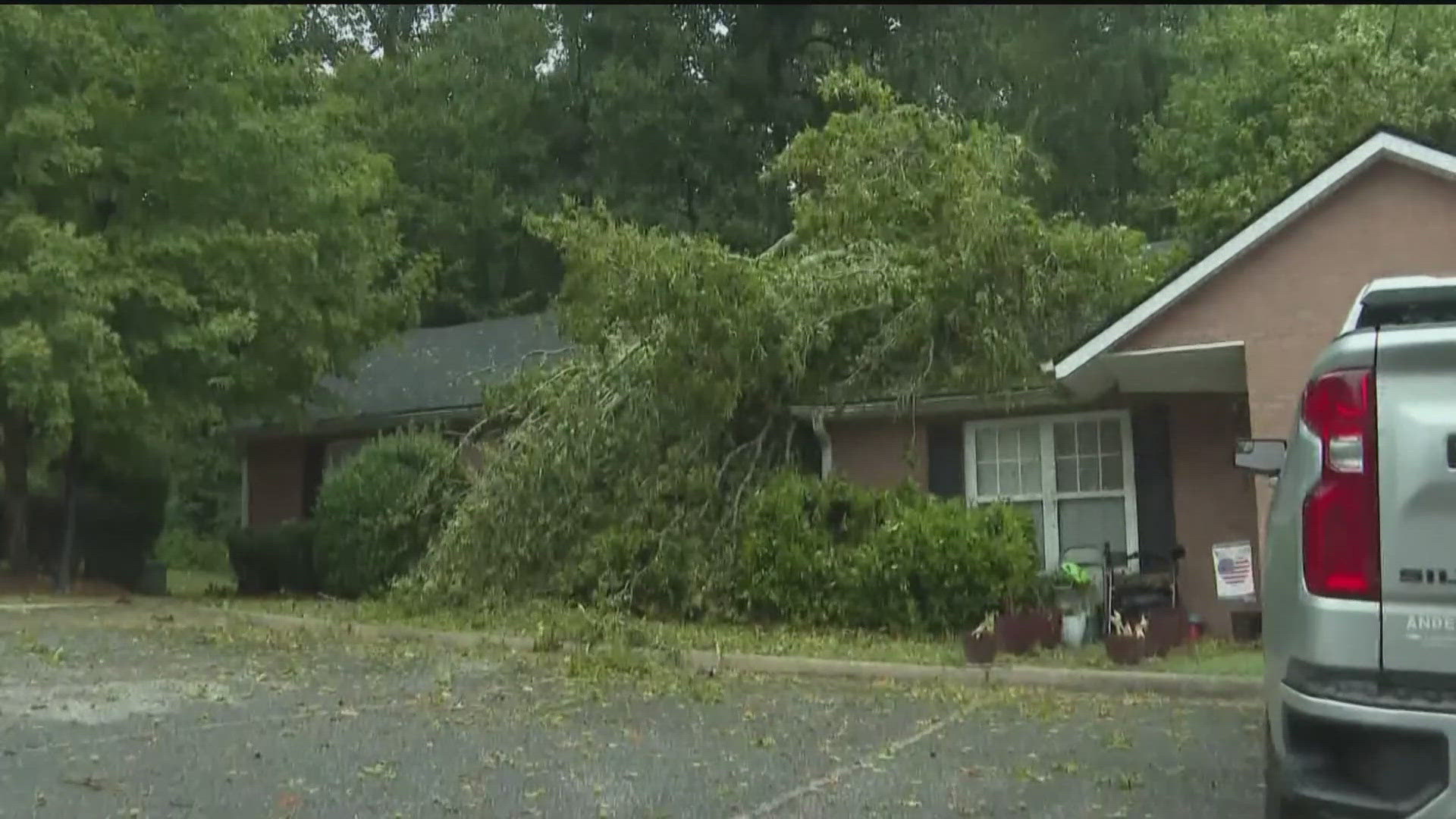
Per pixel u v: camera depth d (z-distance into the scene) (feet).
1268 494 53.21
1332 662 18.29
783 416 65.41
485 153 155.84
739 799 30.04
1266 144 105.09
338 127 97.45
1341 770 18.33
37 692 42.14
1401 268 50.39
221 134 74.95
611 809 28.99
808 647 53.93
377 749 34.73
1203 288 53.57
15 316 66.08
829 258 61.26
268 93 81.00
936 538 57.31
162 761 32.94
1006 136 70.54
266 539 85.15
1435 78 90.74
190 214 75.05
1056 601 57.00
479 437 73.92
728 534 61.62
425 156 153.69
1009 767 33.22
